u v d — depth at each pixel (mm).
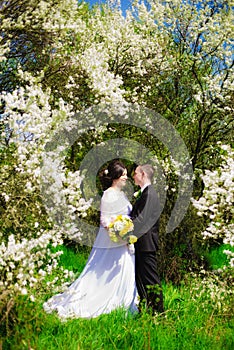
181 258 6562
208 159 7770
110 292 4777
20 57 7055
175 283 5887
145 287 4730
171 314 4625
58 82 7043
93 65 6445
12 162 4832
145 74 8000
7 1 6199
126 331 3957
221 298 4816
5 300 3557
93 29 8109
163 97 8031
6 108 4770
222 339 4086
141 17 8016
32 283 4020
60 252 4434
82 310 4660
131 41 7812
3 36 6398
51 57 6965
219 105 7152
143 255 4746
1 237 4629
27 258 3906
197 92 7535
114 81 6422
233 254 4684
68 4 6617
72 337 3807
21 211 4867
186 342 3998
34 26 6188
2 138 5055
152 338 3934
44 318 3875
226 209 4758
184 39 7691
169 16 7770
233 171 4527
